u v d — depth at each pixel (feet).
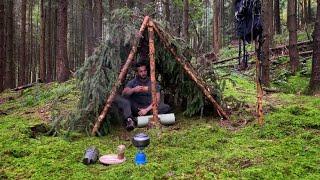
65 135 15.99
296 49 34.91
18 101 30.17
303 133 14.46
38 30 99.86
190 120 18.61
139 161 12.49
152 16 19.21
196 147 14.07
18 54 85.81
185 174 11.34
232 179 10.82
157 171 11.60
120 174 11.69
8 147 14.48
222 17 85.20
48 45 73.72
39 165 12.74
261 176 10.98
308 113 16.81
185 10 41.68
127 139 15.94
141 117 17.52
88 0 77.30
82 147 14.65
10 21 58.03
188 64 18.44
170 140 14.98
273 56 43.83
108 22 17.85
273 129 15.23
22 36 66.95
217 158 12.59
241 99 22.45
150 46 17.08
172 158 12.94
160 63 19.21
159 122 16.93
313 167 11.43
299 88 29.99
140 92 18.48
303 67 35.42
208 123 17.75
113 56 17.08
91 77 17.08
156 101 16.99
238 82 29.66
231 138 14.97
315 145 13.29
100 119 16.47
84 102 17.04
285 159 12.23
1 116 22.63
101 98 16.78
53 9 76.54
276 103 21.11
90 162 12.87
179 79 19.11
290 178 10.85
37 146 14.65
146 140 12.39
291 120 15.94
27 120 19.81
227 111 18.72
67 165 12.72
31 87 39.99
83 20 93.50
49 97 27.63
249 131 15.64
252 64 38.19
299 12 76.07
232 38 83.66
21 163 12.99
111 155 13.34
